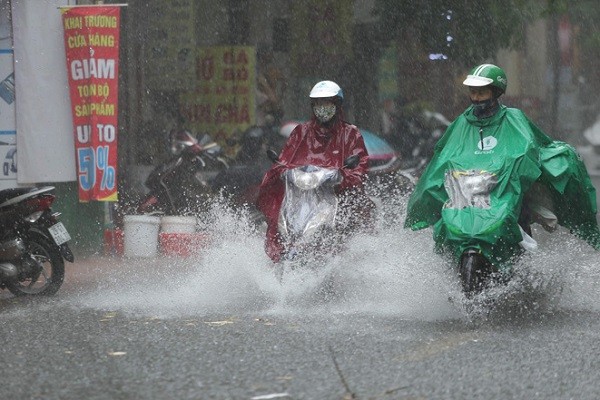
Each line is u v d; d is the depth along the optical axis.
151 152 42.84
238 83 44.31
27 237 24.14
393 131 48.81
